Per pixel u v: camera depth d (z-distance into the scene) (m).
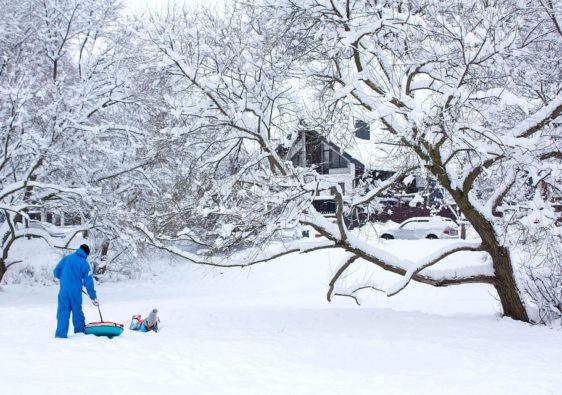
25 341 9.16
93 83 20.97
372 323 12.75
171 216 13.90
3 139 20.53
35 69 23.19
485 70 11.04
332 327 12.35
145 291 24.77
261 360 8.62
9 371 6.73
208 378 7.19
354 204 13.37
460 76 10.84
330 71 13.26
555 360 8.91
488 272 13.19
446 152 12.19
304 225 13.58
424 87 12.17
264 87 13.47
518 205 11.70
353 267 24.38
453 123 10.22
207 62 13.64
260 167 13.80
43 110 19.73
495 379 7.70
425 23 10.63
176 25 13.45
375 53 11.54
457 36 10.51
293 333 11.68
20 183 19.69
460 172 13.16
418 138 10.67
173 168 18.09
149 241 14.20
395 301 18.64
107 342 9.34
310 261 26.34
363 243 13.49
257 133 13.27
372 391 6.97
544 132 11.34
